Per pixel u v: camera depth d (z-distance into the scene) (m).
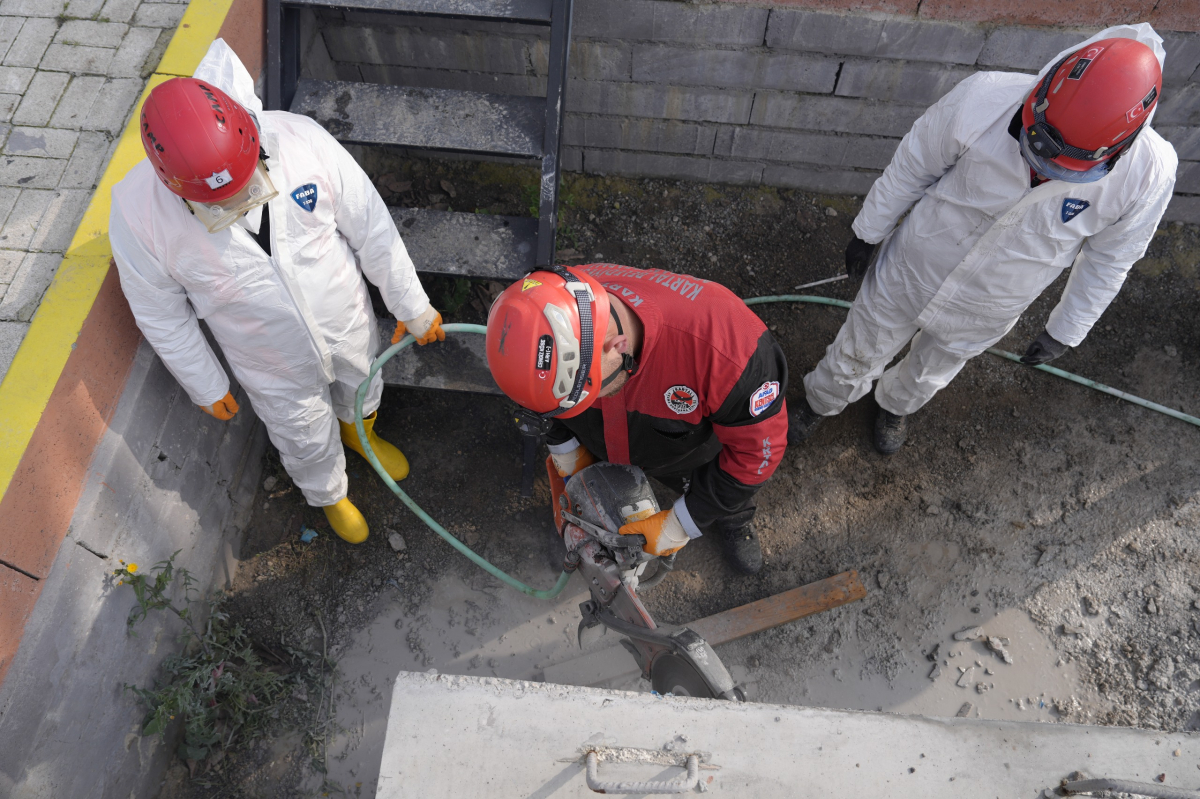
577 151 4.10
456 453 3.48
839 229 4.09
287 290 2.18
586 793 1.23
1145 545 3.29
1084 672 3.04
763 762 1.26
